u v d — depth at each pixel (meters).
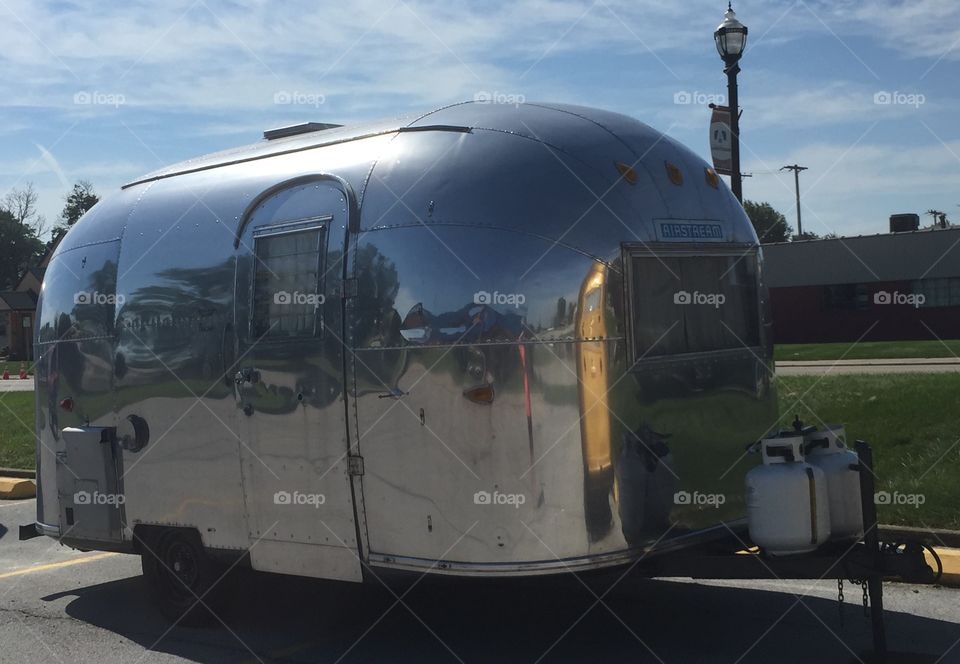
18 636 6.99
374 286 5.73
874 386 12.81
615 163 5.79
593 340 5.41
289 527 6.16
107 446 7.26
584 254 5.47
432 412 5.47
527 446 5.30
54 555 9.65
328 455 5.93
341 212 5.99
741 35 11.32
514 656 5.95
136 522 7.09
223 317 6.51
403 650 6.19
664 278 5.79
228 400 6.45
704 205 6.11
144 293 7.03
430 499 5.51
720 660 5.70
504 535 5.34
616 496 5.43
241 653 6.36
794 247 39.81
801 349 29.34
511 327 5.32
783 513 5.24
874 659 5.37
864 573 5.21
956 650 5.68
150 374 6.95
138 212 7.33
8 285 91.00
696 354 5.91
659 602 6.87
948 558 7.22
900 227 39.59
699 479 5.91
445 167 5.77
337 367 5.86
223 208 6.69
